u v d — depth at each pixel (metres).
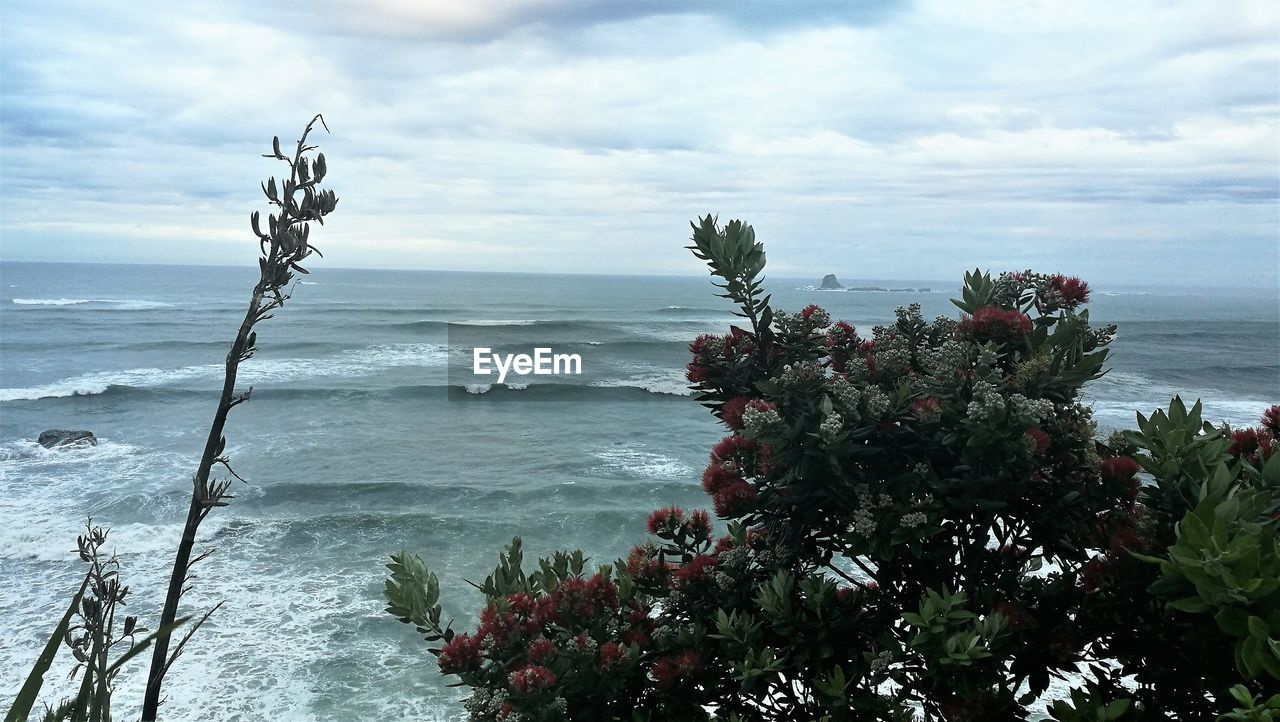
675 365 40.47
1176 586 1.69
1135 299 143.62
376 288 113.00
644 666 2.57
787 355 2.73
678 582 2.65
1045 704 5.48
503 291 116.69
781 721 2.58
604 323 60.56
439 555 13.79
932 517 2.14
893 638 2.24
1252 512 1.82
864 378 2.53
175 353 40.00
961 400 2.20
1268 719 1.38
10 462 19.44
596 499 17.19
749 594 2.56
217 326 52.66
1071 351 2.32
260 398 28.47
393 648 10.17
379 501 16.94
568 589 2.65
